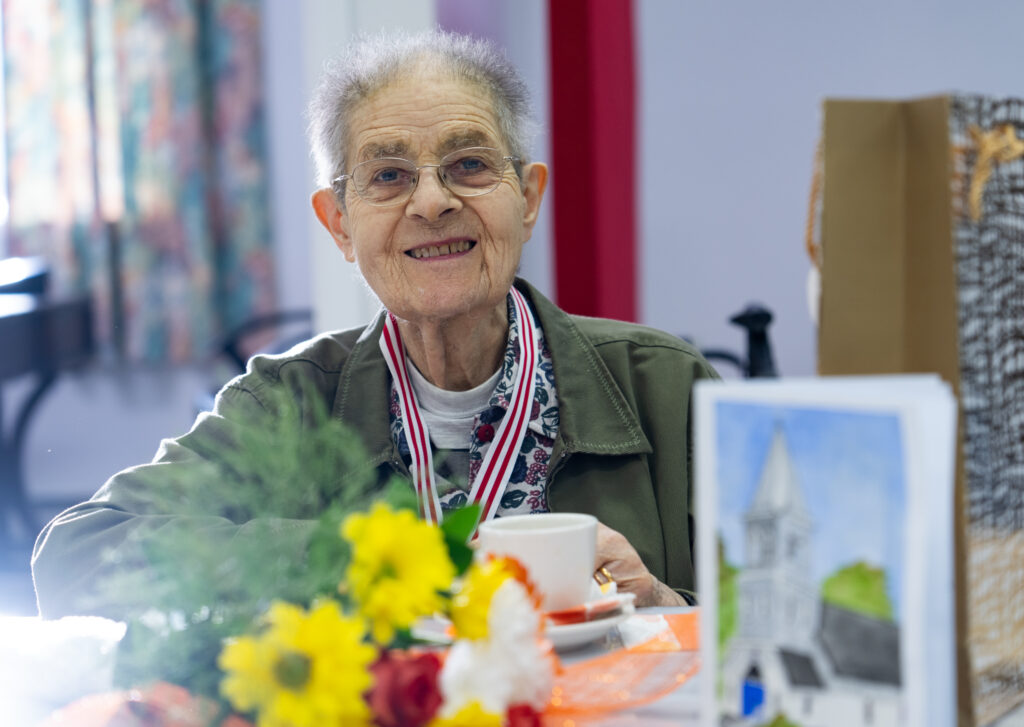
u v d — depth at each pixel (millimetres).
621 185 3363
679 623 919
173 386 5621
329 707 546
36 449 5711
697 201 4148
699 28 4051
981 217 668
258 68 5336
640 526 1311
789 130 4039
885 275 682
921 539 567
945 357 665
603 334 1438
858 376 678
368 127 1302
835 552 597
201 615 655
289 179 5449
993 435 676
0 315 4336
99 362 5531
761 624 619
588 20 3256
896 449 574
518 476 1325
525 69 4207
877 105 679
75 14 5301
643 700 743
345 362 1409
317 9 2984
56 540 1195
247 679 562
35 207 5418
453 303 1283
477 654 617
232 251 5441
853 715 590
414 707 572
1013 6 3811
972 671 663
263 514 685
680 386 1395
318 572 653
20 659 862
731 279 4164
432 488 1304
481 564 691
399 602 585
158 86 5281
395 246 1300
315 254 3133
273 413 1350
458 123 1287
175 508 718
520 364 1350
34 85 5355
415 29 2979
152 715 650
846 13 3941
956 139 658
